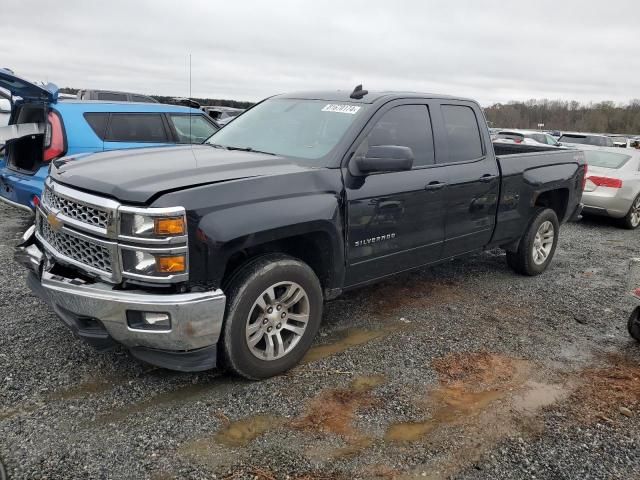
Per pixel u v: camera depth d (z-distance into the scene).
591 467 2.79
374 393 3.39
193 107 8.38
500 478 2.67
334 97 4.48
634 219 9.62
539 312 4.97
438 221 4.55
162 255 2.87
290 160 3.88
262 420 3.04
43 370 3.43
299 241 3.71
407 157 3.63
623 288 5.81
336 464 2.70
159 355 3.11
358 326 4.45
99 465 2.60
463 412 3.23
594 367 3.91
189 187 3.01
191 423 2.97
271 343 3.46
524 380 3.66
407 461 2.76
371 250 4.00
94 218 3.01
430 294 5.32
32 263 3.59
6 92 6.48
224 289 3.23
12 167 6.41
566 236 8.70
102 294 2.93
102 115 6.54
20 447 2.70
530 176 5.53
